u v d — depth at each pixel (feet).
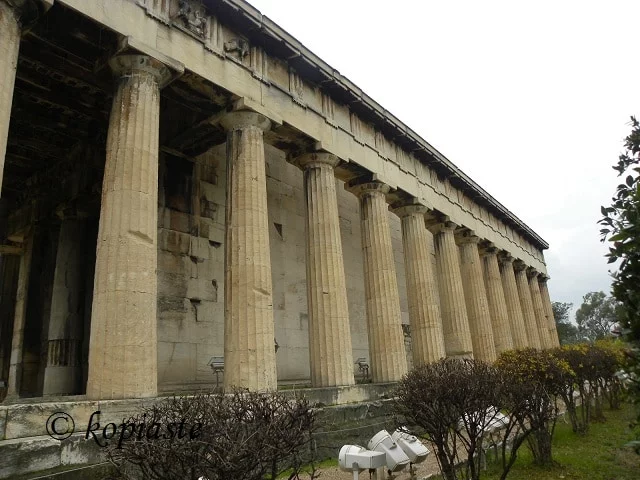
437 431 33.04
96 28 43.83
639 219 16.93
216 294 68.54
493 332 114.21
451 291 93.76
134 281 39.91
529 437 45.24
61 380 64.69
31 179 81.20
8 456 28.89
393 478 35.32
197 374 63.16
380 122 79.87
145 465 20.54
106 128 65.62
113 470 30.66
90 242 72.74
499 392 35.55
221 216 72.38
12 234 82.64
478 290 105.50
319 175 65.72
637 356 17.33
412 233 85.97
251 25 57.21
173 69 47.70
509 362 57.11
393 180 80.74
